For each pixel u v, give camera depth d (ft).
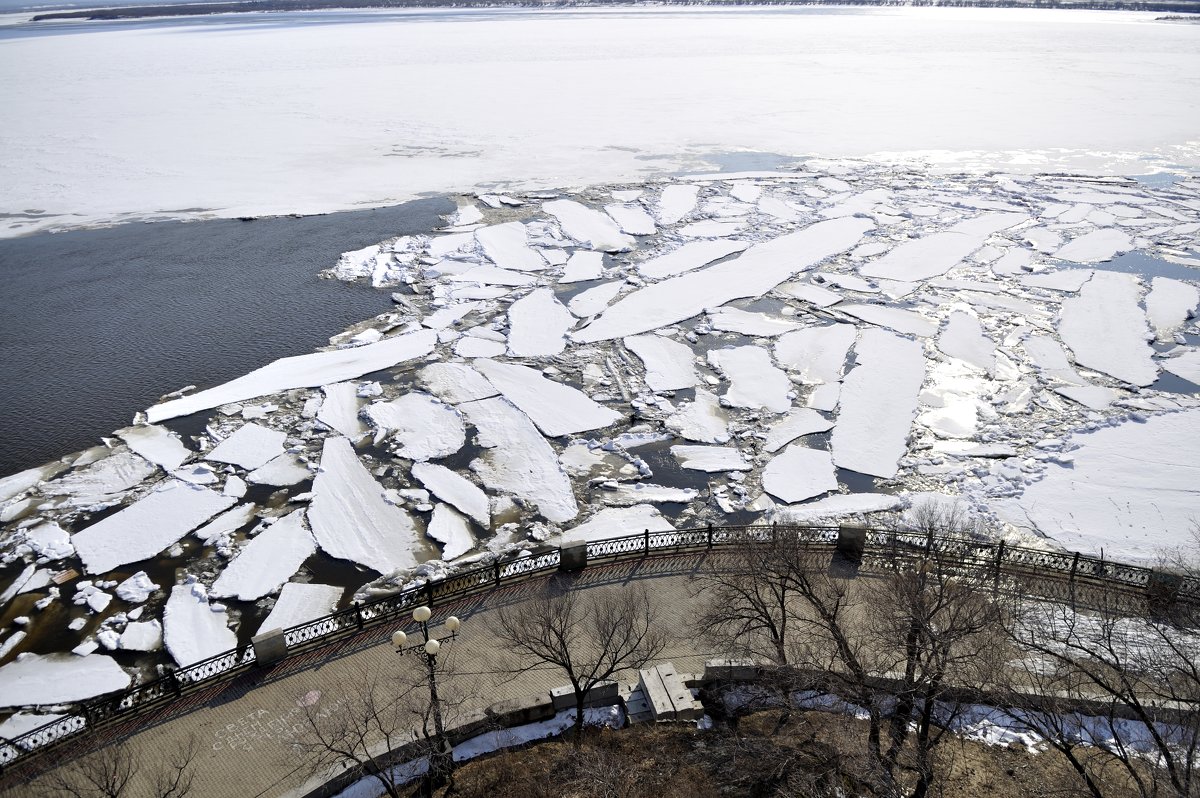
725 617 61.00
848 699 55.98
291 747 58.29
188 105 330.54
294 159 252.83
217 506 97.35
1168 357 127.54
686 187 221.46
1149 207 200.23
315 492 99.14
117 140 275.18
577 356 132.87
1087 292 150.92
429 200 214.90
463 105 324.80
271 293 158.81
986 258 170.19
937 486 98.63
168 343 138.82
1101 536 88.17
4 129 292.20
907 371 125.08
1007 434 108.58
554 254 176.55
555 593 73.20
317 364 129.90
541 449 107.76
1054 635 58.54
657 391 122.31
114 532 92.94
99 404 120.16
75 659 75.92
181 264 174.29
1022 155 252.62
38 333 142.61
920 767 48.88
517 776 54.24
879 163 245.86
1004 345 133.08
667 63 427.74
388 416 115.24
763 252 175.63
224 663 73.31
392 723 59.26
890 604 60.75
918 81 369.50
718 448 107.96
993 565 74.49
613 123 295.28
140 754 58.29
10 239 190.08
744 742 54.13
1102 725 57.36
